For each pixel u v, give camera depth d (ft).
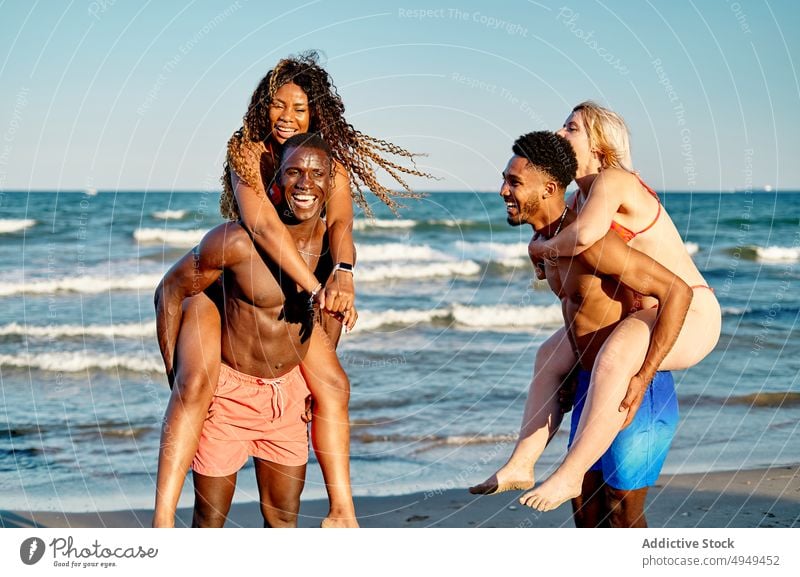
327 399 11.59
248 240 10.68
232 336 11.13
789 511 16.80
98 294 48.73
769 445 21.59
